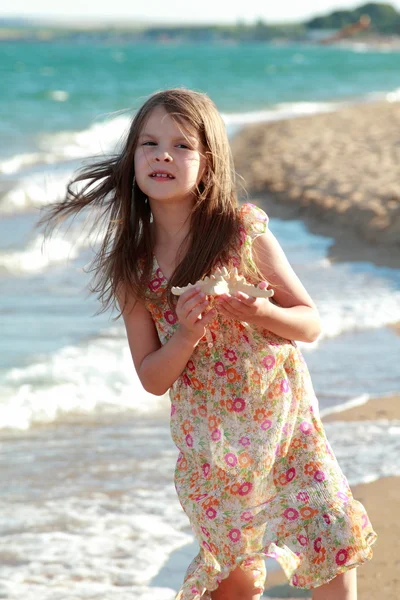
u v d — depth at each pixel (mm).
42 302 14672
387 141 37344
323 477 4680
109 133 45969
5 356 11320
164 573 6246
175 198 4750
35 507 7234
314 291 15555
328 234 21125
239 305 4422
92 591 5961
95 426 9211
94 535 6785
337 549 4520
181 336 4562
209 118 4789
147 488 7664
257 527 4605
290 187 26875
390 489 7438
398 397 10258
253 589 4875
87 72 111500
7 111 56844
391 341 12727
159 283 4898
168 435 9008
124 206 4961
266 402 4738
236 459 4672
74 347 11867
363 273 17156
